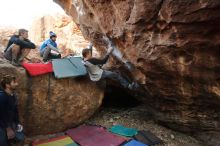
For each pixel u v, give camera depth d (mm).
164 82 5398
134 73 5934
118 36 5367
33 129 5770
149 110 7000
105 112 7512
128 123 6828
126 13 4852
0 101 4184
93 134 6086
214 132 5984
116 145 5609
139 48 5043
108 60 6777
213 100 5105
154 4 4273
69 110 6254
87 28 6949
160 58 4816
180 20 4008
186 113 5879
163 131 6566
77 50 16391
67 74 6027
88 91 6645
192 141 6254
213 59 4336
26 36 5977
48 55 6961
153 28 4590
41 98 5758
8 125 4270
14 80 4410
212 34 4047
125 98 8266
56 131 6148
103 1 5273
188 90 5215
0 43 10312
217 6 3607
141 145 5738
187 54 4500
